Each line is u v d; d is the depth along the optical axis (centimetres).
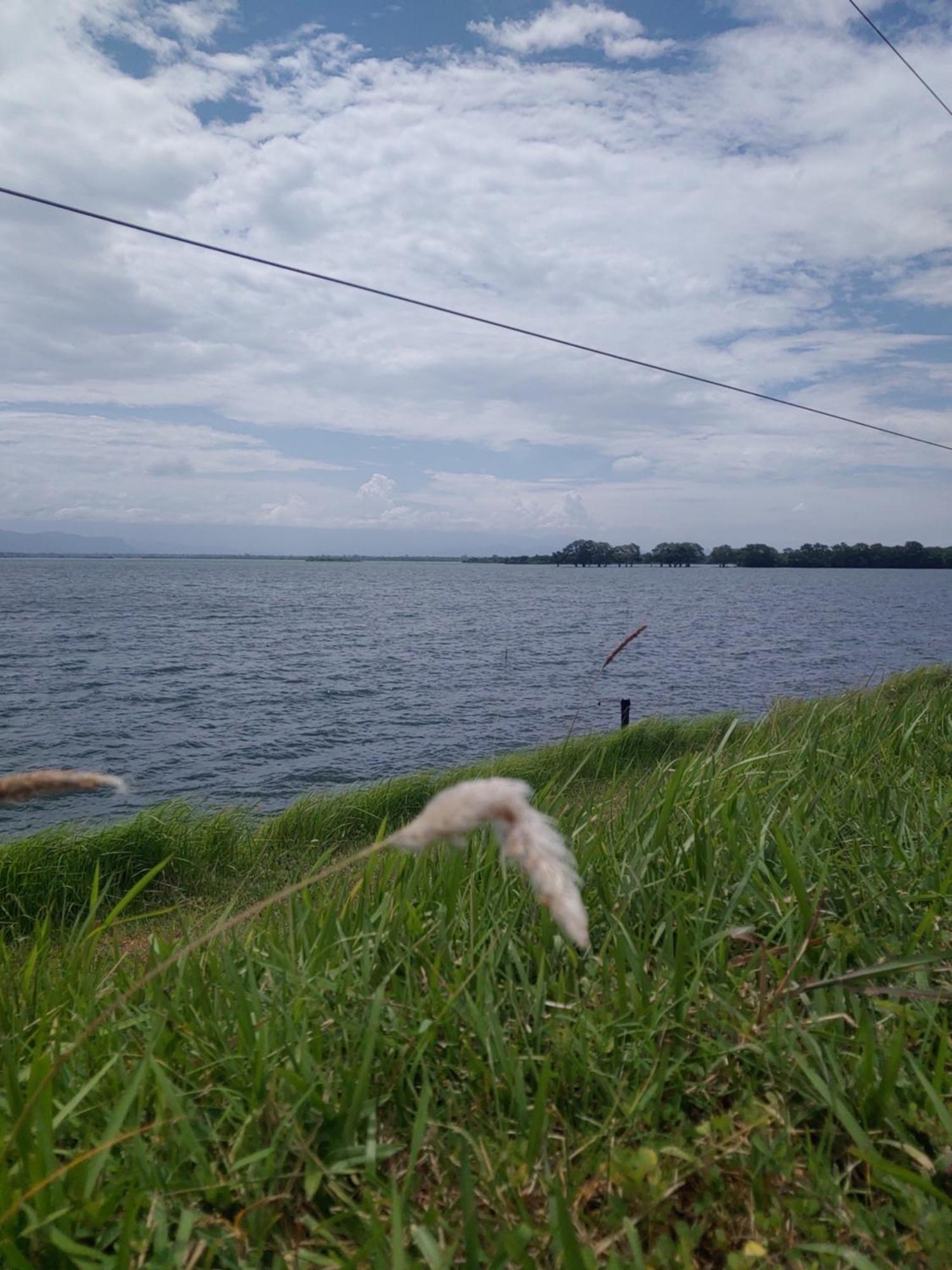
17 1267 181
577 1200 208
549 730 2784
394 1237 178
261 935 353
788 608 10181
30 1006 304
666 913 336
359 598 12938
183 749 2528
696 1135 230
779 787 482
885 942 312
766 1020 269
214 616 8431
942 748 585
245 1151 225
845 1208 208
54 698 3422
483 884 365
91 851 953
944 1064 251
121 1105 212
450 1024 269
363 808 1188
